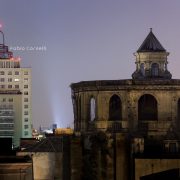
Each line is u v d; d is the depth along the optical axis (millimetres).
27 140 174250
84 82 150500
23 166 93562
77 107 154000
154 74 155625
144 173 136000
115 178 141500
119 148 141750
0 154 106375
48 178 139500
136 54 156875
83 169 142000
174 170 135500
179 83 147250
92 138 143375
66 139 142875
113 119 148000
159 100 146875
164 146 142250
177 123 147250
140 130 146250
